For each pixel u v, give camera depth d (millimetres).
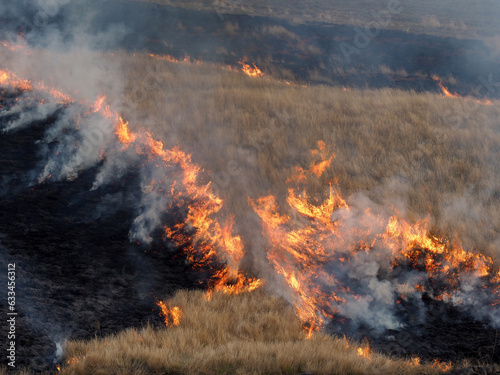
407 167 12031
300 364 5562
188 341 6141
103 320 6762
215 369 5340
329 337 6789
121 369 5188
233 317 6961
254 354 5633
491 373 5492
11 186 10078
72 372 5137
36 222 9008
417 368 5984
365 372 5555
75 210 9680
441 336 7168
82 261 8109
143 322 6840
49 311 6660
